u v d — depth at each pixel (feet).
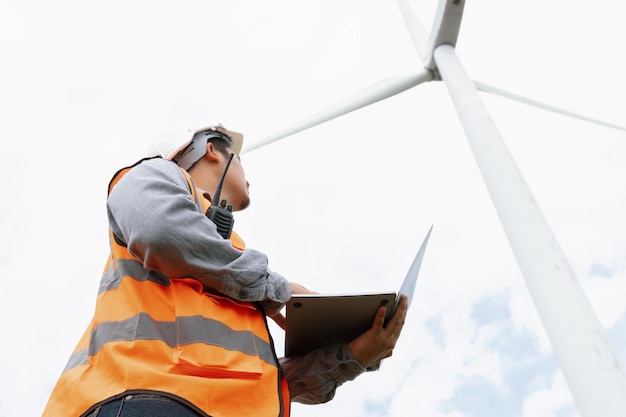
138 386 5.51
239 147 10.48
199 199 7.63
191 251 6.38
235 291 6.74
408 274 9.32
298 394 8.82
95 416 5.38
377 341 8.29
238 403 5.96
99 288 6.97
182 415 5.43
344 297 7.77
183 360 5.87
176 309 6.39
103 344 6.07
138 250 6.40
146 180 6.81
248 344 6.59
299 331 8.48
